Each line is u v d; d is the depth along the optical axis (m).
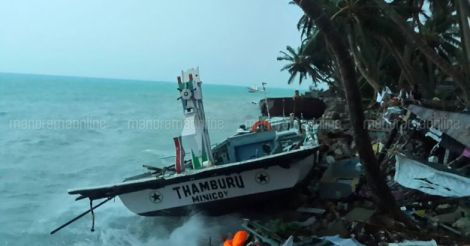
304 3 7.28
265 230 7.96
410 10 25.81
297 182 9.00
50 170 16.67
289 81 51.66
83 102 63.09
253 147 10.85
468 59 16.08
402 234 7.33
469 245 6.82
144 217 10.66
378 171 7.83
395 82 38.72
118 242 9.16
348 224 7.93
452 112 10.53
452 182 7.49
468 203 8.25
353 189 9.73
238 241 7.53
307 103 22.19
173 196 9.13
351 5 24.33
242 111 50.50
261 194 9.01
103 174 16.19
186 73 9.23
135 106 57.91
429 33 30.31
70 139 24.94
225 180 8.88
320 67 46.97
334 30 7.31
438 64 16.38
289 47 50.03
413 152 11.08
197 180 8.93
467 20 15.73
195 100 9.20
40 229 9.98
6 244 9.04
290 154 8.49
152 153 20.62
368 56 26.31
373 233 7.48
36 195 13.09
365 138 7.71
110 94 92.75
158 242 9.05
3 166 17.19
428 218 8.00
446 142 9.69
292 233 7.86
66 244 9.09
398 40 25.42
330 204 9.48
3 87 98.50
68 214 11.09
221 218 9.78
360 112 7.64
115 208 11.61
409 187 7.89
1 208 11.58
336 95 42.91
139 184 8.84
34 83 139.38
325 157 12.52
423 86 27.89
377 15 24.88
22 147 21.77
